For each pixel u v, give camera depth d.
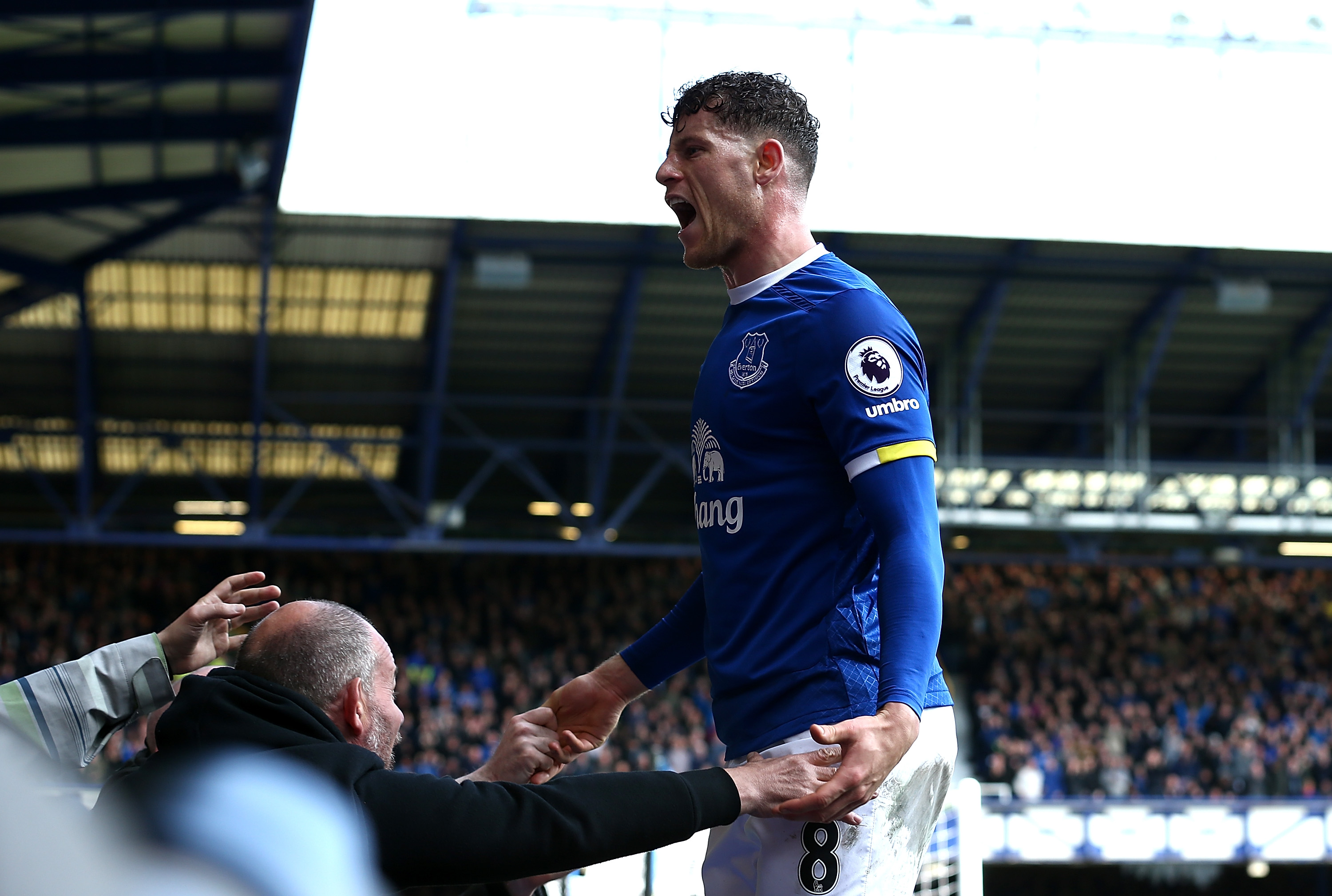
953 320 21.02
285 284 19.22
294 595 23.41
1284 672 23.14
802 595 1.76
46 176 16.00
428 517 21.53
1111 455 22.33
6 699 2.22
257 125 15.29
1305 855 16.12
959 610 23.77
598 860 1.69
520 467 21.70
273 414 21.06
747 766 1.72
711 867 1.87
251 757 0.47
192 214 17.06
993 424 23.36
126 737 15.14
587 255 18.97
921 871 2.69
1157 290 20.34
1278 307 20.91
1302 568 24.33
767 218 1.85
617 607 23.95
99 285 19.00
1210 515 21.86
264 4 12.70
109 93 14.19
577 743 2.29
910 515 1.68
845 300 1.76
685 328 20.69
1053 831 15.87
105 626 21.47
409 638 22.44
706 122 1.86
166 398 21.33
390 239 18.27
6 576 22.30
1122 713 21.30
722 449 1.84
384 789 1.70
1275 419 22.33
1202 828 16.08
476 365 21.33
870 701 1.73
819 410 1.75
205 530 23.91
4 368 20.50
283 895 0.36
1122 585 25.00
